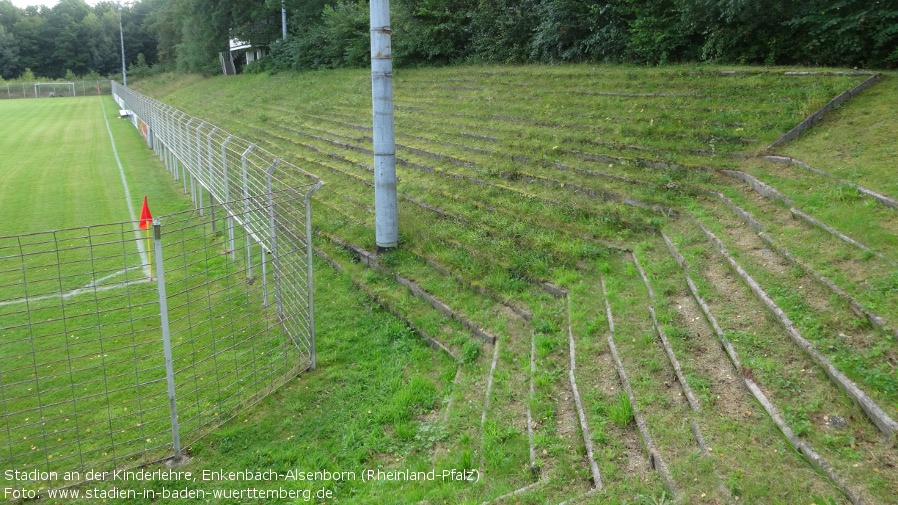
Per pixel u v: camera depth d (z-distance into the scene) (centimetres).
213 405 657
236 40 4356
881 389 439
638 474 434
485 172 1165
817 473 396
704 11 1461
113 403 661
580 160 1112
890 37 1191
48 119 3784
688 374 519
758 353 520
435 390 655
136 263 1120
